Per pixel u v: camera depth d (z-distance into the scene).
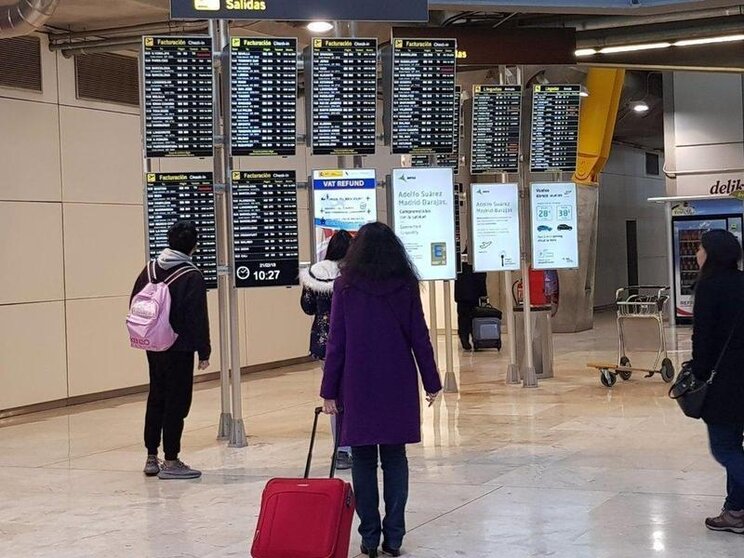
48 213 12.21
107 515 6.78
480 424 9.99
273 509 5.01
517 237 12.46
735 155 20.67
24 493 7.57
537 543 5.73
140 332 7.60
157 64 9.12
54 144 12.32
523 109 12.63
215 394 13.20
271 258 9.32
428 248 11.02
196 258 9.47
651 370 12.65
